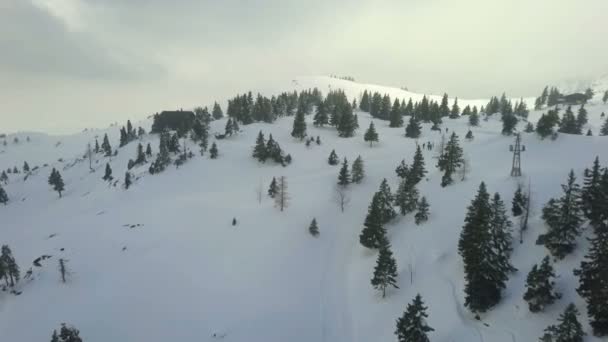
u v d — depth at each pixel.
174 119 197.25
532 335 44.44
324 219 92.12
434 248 66.62
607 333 39.44
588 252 49.81
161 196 119.44
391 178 108.88
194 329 58.78
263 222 91.69
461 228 68.81
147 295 66.50
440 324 51.19
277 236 85.19
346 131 159.12
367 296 63.47
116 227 95.94
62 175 180.75
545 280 45.81
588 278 42.72
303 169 128.50
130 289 68.19
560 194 67.94
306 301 65.81
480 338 46.72
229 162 139.12
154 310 62.81
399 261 67.81
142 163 150.62
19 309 66.88
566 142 102.38
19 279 75.56
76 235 94.25
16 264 75.88
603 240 42.47
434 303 55.09
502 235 53.69
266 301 65.25
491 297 50.28
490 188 78.06
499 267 50.91
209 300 65.19
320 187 108.50
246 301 65.06
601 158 84.19
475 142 126.38
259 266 75.00
